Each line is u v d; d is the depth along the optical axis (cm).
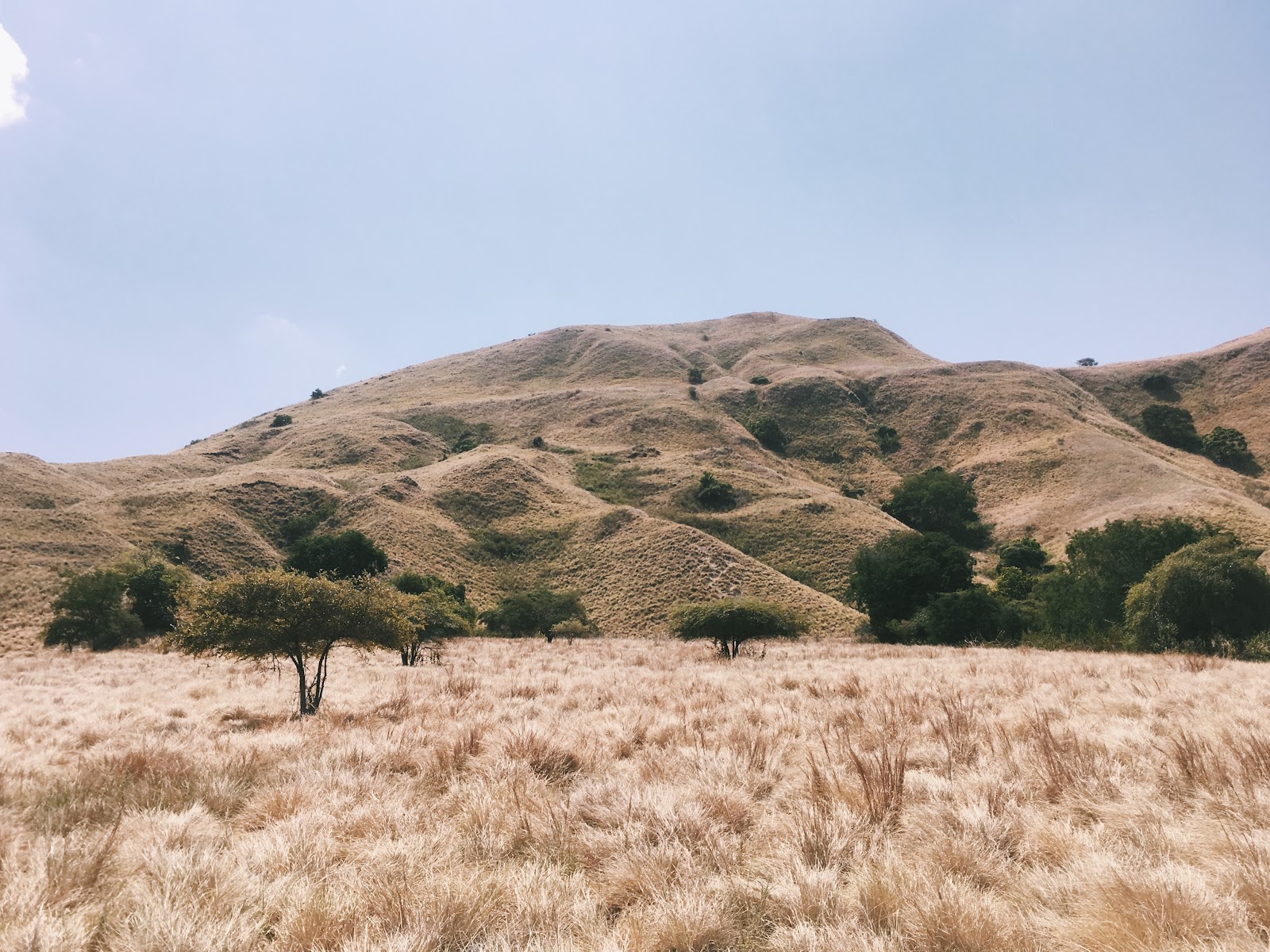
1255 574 2270
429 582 5147
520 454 9419
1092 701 952
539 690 1402
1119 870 342
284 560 5844
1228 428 9725
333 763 688
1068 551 3741
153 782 624
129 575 4253
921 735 763
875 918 334
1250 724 725
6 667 2516
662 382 14738
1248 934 293
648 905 359
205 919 324
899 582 4134
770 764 655
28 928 302
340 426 11356
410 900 351
